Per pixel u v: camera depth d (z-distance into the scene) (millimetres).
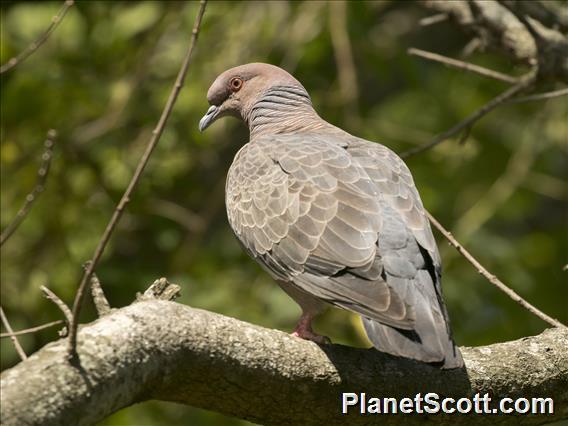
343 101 12594
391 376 6602
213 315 6250
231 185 7980
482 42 10453
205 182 14805
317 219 7102
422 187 13375
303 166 7504
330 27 12852
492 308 13188
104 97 12836
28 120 12680
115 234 12734
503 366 6852
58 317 12492
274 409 6414
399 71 14961
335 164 7461
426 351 6219
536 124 13477
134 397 5871
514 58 10203
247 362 6195
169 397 6180
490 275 7164
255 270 12914
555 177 15461
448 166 13766
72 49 13023
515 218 14102
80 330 5781
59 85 12586
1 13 13266
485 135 14039
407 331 6352
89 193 12836
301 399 6414
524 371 6871
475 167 13875
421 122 14133
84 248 12609
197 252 13117
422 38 15273
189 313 6145
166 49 13164
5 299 12648
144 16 13016
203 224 13086
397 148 13625
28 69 12828
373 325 6398
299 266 7051
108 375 5625
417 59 14367
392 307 6445
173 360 5953
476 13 10273
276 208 7367
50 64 12930
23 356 6094
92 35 13062
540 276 13531
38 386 5418
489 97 13977
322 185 7285
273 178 7574
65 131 12797
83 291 5402
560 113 13852
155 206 12977
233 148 15047
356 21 12602
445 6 10664
